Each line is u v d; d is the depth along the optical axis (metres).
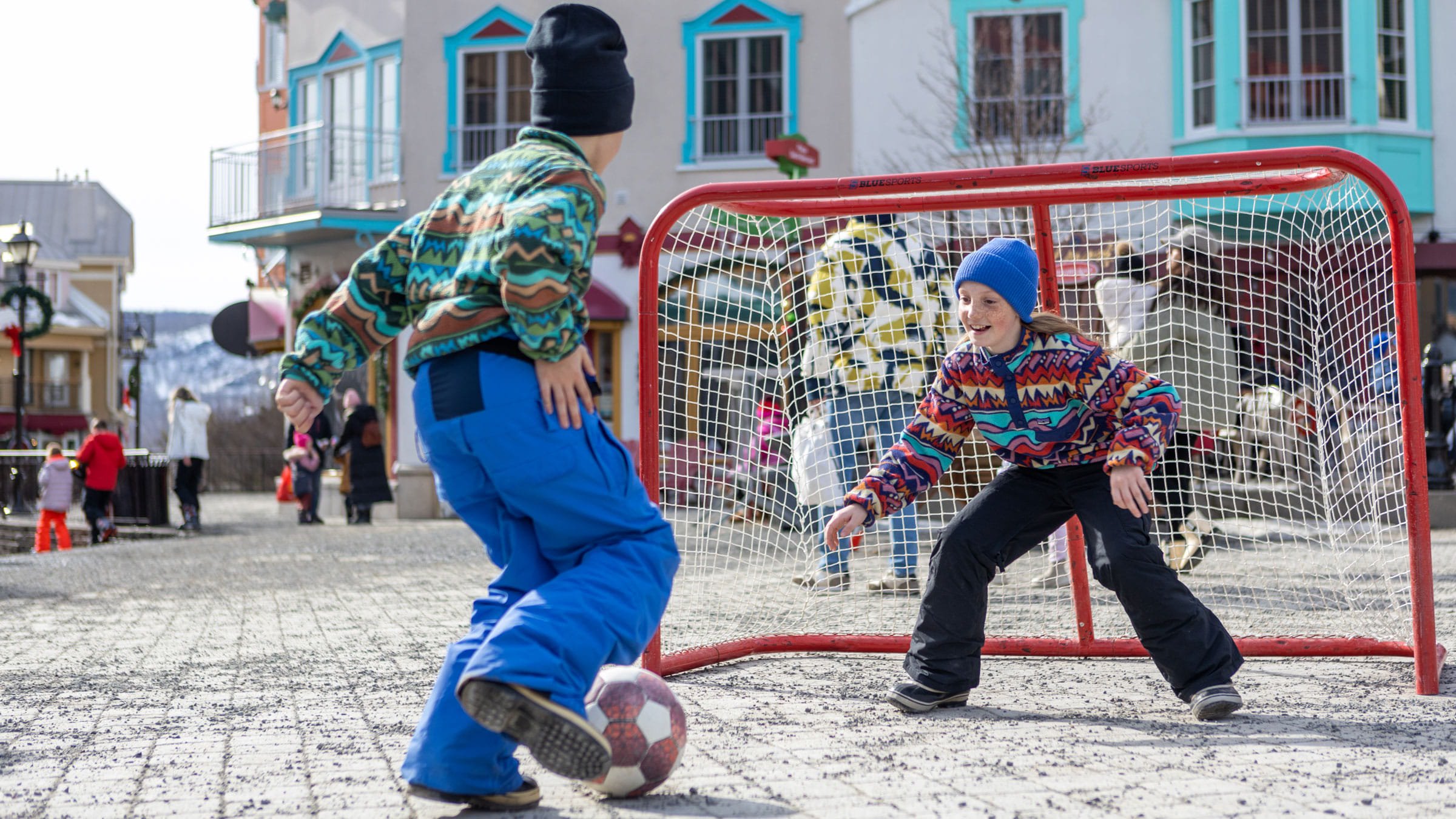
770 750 3.37
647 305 4.57
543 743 2.48
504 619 2.60
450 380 2.71
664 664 4.57
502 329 2.69
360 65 20.27
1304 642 4.58
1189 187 4.53
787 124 18.73
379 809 2.85
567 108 2.91
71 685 4.64
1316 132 17.02
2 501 21.25
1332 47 17.05
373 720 3.89
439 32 19.48
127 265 65.06
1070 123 17.62
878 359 6.05
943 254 6.11
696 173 18.89
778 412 5.76
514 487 2.69
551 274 2.57
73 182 68.12
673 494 5.58
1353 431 5.11
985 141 17.55
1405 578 5.86
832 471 5.91
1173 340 5.77
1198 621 3.71
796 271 6.02
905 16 18.17
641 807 2.83
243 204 20.59
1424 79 17.31
